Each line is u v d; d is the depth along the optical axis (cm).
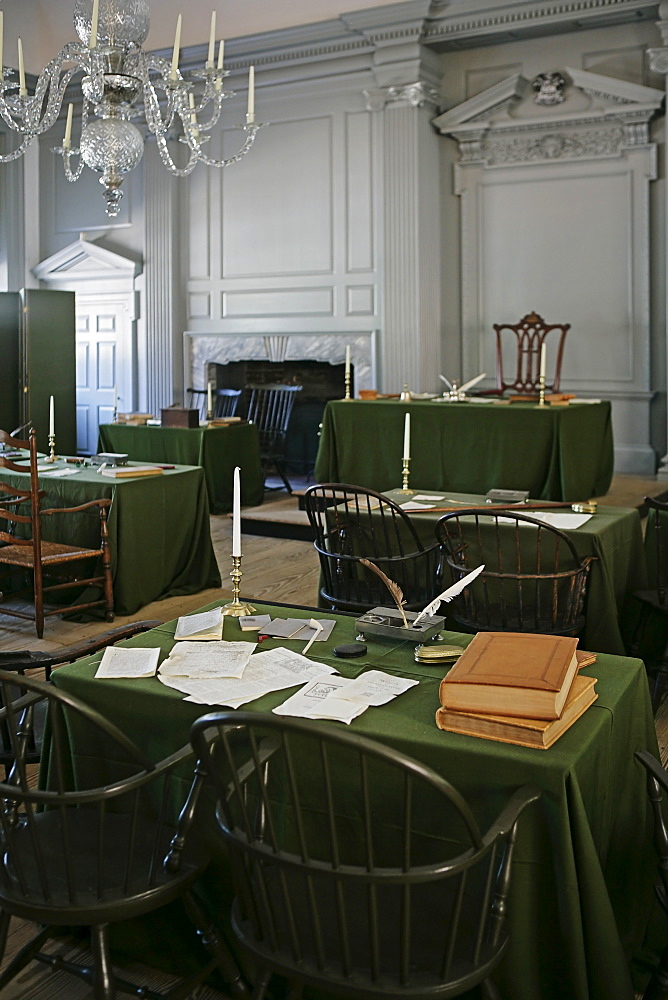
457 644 248
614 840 211
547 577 339
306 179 941
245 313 994
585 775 187
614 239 824
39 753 260
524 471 579
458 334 907
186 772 213
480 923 169
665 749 342
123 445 798
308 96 929
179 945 221
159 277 1030
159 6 970
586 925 180
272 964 170
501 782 182
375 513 416
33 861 198
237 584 282
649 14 776
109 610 491
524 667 197
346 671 231
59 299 921
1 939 195
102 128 468
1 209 1099
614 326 832
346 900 189
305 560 642
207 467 761
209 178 1000
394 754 156
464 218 889
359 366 928
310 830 202
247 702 211
